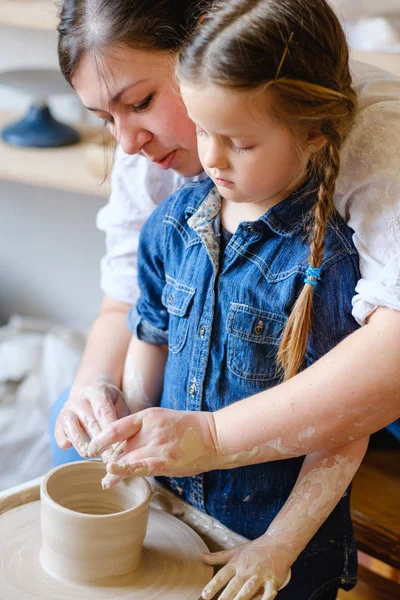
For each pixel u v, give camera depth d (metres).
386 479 1.54
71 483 1.09
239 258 1.08
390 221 0.99
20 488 1.16
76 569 1.00
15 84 2.10
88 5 1.06
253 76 0.88
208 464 1.01
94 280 2.59
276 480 1.13
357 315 1.00
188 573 1.03
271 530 1.03
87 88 1.10
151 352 1.30
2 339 2.50
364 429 0.99
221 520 1.18
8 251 2.66
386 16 1.85
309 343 1.05
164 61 1.05
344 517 1.17
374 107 1.06
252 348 1.07
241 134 0.91
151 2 1.04
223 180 0.97
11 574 1.01
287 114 0.91
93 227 2.50
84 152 2.21
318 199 1.00
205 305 1.10
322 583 1.17
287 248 1.05
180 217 1.17
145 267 1.24
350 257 1.04
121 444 1.01
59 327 2.56
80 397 1.23
